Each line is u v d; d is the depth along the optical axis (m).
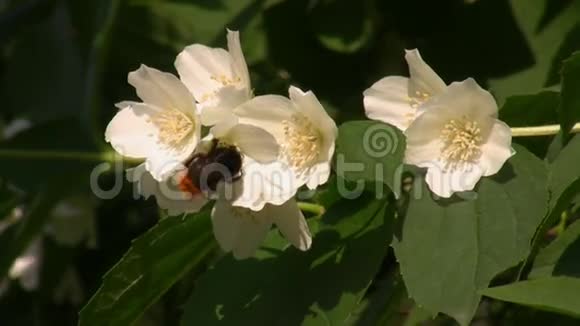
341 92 0.61
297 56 0.61
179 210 0.47
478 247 0.45
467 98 0.46
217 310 0.48
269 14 0.61
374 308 0.50
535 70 0.56
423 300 0.44
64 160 0.57
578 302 0.43
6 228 0.62
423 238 0.46
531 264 0.47
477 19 0.58
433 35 0.59
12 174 0.57
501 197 0.46
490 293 0.43
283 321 0.47
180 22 0.64
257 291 0.48
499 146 0.46
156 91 0.48
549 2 0.57
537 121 0.49
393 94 0.48
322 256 0.47
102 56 0.60
